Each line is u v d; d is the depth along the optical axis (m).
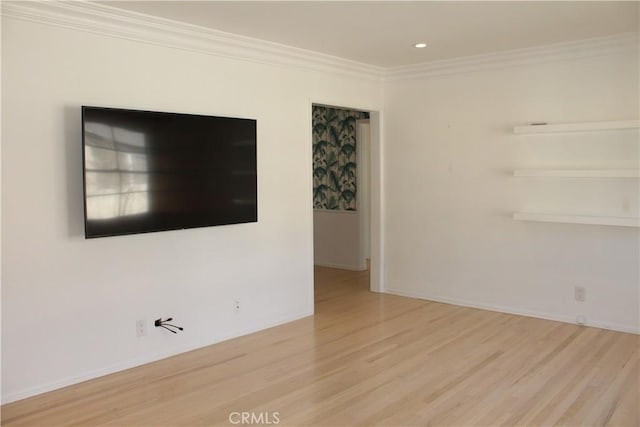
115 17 3.57
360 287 6.43
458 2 3.49
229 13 3.68
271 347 4.29
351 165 7.40
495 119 5.16
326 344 4.35
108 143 3.54
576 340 4.37
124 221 3.65
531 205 5.00
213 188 4.20
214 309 4.39
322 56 4.98
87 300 3.62
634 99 4.42
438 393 3.37
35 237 3.36
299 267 5.09
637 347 4.18
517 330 4.66
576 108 4.70
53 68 3.40
